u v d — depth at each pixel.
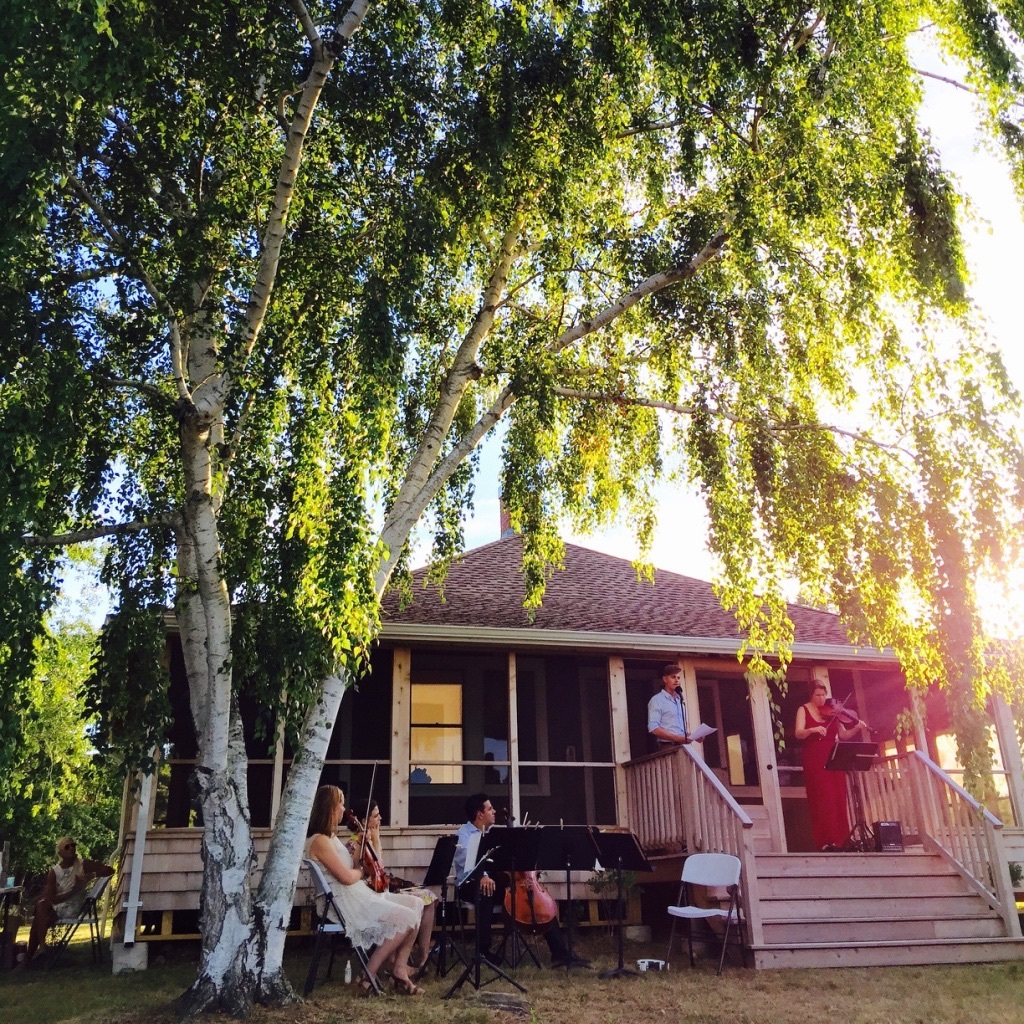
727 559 8.60
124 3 5.92
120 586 7.13
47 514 6.43
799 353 9.05
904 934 8.48
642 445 9.97
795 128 7.93
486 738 12.72
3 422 5.36
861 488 8.51
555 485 10.49
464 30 8.20
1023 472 7.73
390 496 9.37
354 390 6.65
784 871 8.73
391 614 10.86
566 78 7.86
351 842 7.55
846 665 12.73
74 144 6.05
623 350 9.70
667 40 7.64
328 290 7.23
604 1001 6.36
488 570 13.66
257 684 6.61
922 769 10.02
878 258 8.43
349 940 6.74
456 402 8.34
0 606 5.13
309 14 7.49
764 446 8.52
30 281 5.86
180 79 7.00
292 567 6.56
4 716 5.32
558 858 7.36
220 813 6.25
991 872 9.05
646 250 8.50
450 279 9.09
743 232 7.89
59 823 22.08
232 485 7.55
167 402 6.64
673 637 11.35
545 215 8.38
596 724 13.17
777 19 8.16
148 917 11.21
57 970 9.05
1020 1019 5.80
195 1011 5.77
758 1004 6.26
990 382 7.93
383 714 12.36
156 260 6.70
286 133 7.21
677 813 9.65
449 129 7.77
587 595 13.12
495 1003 6.18
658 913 11.38
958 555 7.88
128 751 6.85
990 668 8.08
